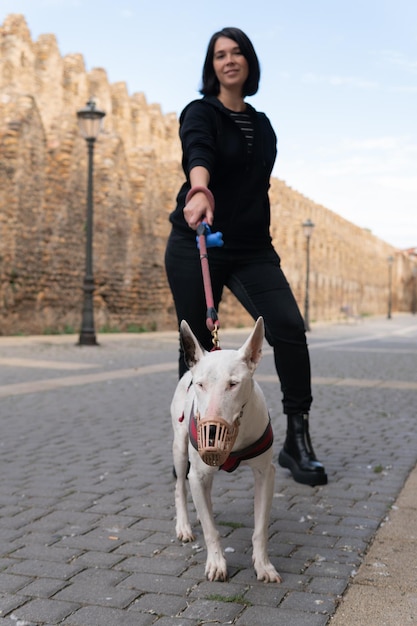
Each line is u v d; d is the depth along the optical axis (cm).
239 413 273
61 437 637
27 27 2494
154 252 2670
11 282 1944
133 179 2589
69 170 2166
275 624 269
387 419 760
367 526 388
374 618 273
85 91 2838
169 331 2764
